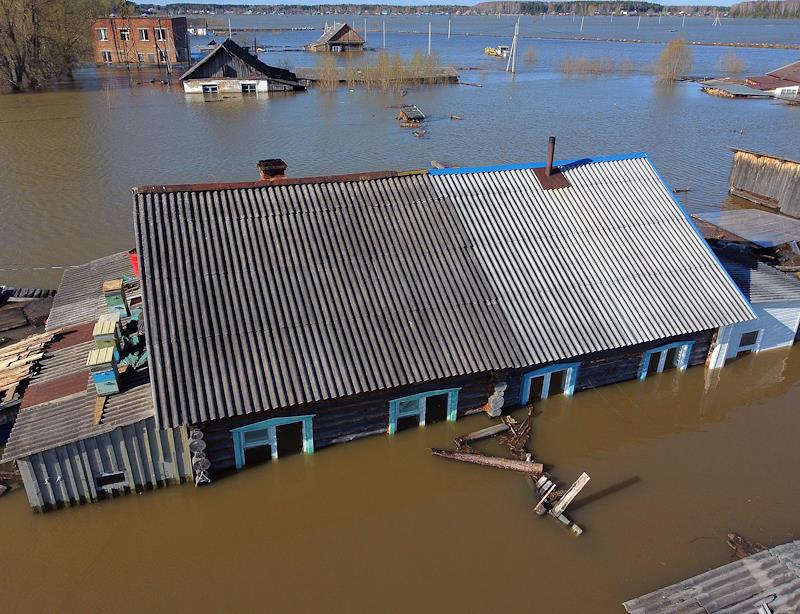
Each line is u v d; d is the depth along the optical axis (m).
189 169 44.59
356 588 14.05
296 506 16.23
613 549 15.06
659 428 19.17
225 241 17.80
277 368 15.62
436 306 17.75
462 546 15.16
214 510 16.08
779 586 13.16
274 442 16.69
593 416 19.42
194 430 15.16
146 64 105.88
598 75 99.19
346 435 17.36
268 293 16.98
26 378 17.48
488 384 18.19
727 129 58.16
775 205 36.66
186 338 15.70
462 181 21.16
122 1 122.44
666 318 18.95
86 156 47.53
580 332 18.08
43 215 35.34
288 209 18.98
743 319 19.47
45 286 27.45
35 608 13.45
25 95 74.00
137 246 17.14
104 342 16.22
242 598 13.77
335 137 54.44
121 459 15.21
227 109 67.81
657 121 61.62
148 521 15.70
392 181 20.69
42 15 75.62
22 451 14.38
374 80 83.62
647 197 22.03
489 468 17.34
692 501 16.47
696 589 13.16
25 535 15.00
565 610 13.55
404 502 16.41
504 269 19.05
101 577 14.20
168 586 14.02
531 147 51.31
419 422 18.14
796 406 20.39
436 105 70.31
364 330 16.81
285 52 140.50
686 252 20.73
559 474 17.33
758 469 17.69
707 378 21.23
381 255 18.55
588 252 20.09
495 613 13.45
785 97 73.50
